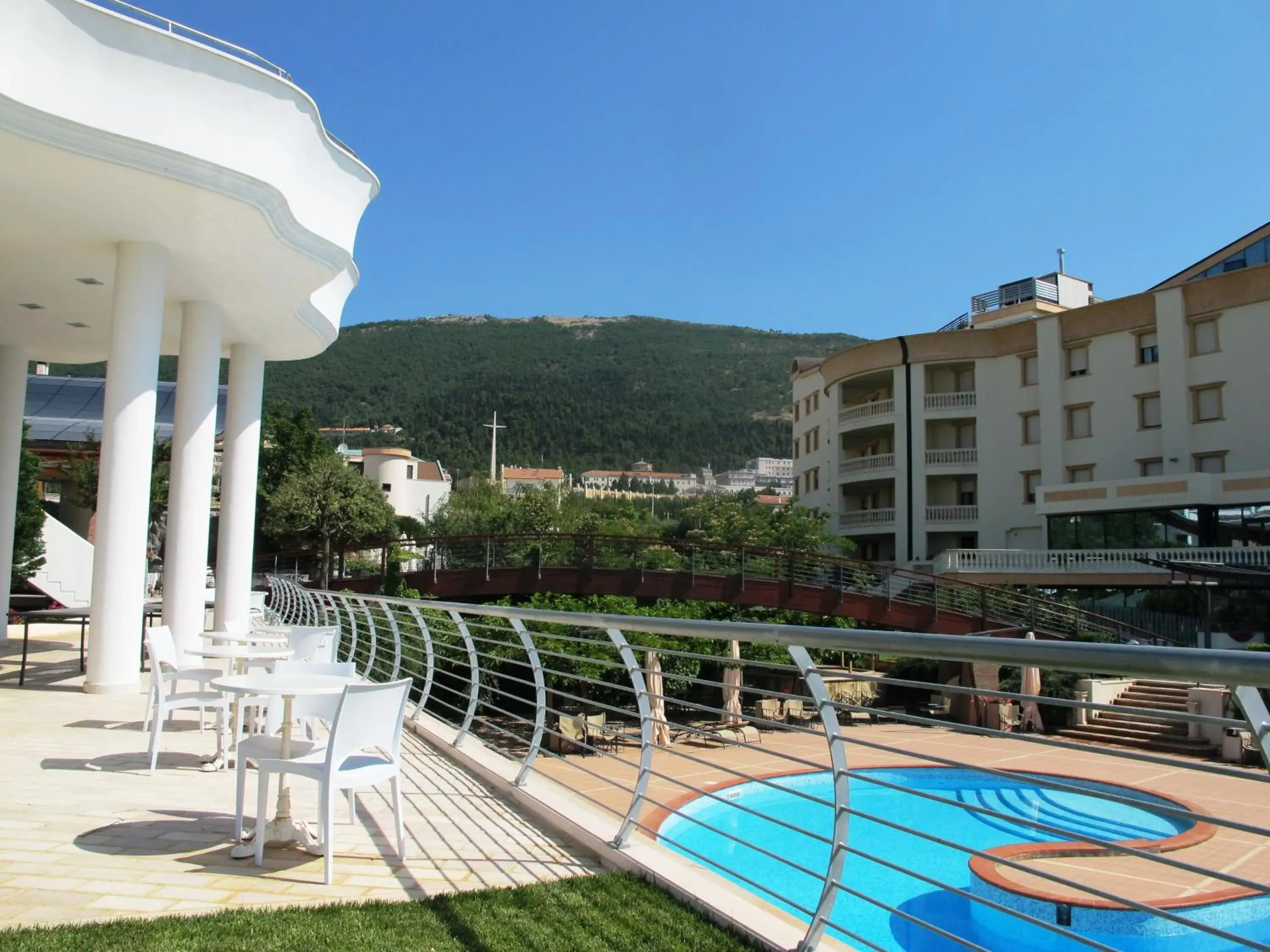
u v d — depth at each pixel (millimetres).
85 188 10500
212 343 14633
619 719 17312
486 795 6516
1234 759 15852
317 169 12469
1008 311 42500
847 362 43000
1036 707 18641
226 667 8656
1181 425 32531
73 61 9477
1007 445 38281
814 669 3514
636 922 3891
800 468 50406
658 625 4414
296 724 8125
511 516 47562
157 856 4801
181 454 14172
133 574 11406
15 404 17328
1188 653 2008
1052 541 34562
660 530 49906
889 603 24859
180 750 7793
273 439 39938
